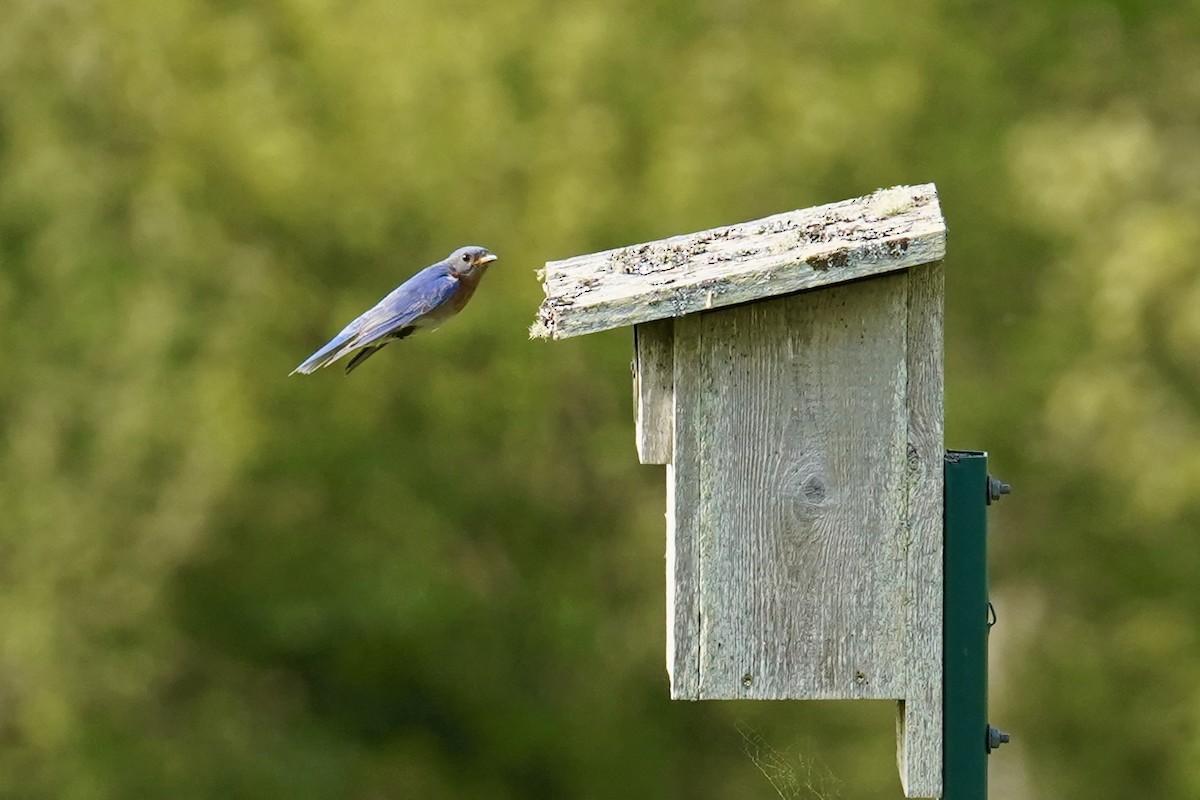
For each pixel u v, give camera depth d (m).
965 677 5.93
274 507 16.59
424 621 16.80
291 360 16.33
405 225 16.28
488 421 16.52
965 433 15.94
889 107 15.77
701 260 6.09
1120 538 16.64
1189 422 16.02
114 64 16.39
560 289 5.98
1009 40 16.69
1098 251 15.77
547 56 16.38
